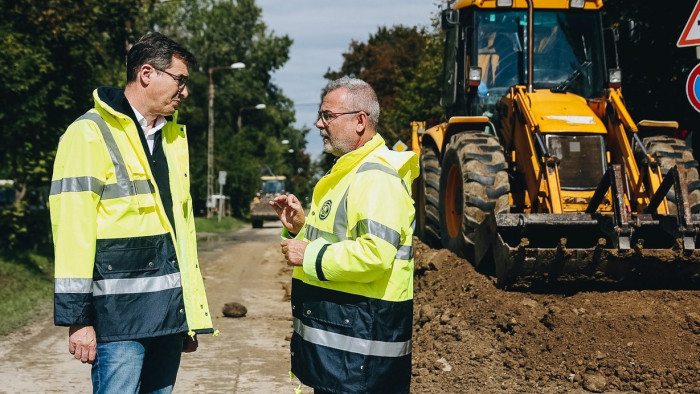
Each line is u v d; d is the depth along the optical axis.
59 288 3.20
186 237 3.55
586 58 9.91
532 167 8.56
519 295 7.34
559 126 8.48
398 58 42.62
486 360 6.33
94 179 3.29
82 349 3.24
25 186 14.86
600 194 7.64
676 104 11.88
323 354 3.17
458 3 10.71
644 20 11.65
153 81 3.47
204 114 60.41
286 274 13.73
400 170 3.30
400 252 3.21
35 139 14.38
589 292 7.35
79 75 14.85
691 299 7.03
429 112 29.88
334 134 3.34
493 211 7.65
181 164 3.64
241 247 21.11
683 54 11.50
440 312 7.57
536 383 5.88
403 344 3.22
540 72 9.85
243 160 50.91
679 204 7.14
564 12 9.98
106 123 3.38
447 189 9.68
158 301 3.36
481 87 9.96
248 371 6.52
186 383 6.12
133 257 3.33
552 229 7.85
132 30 19.41
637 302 6.93
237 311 9.10
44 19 13.73
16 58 13.20
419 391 5.75
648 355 6.03
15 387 5.91
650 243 7.91
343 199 3.23
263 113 66.44
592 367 5.94
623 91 12.24
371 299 3.15
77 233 3.23
